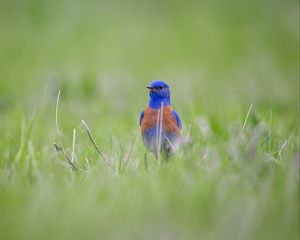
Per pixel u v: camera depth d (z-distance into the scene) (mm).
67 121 14383
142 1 40000
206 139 10422
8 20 34344
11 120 14773
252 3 36781
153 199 7676
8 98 18125
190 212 7316
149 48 28516
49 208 7504
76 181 8891
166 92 11305
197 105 15664
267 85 19156
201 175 8391
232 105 15523
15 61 25797
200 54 27141
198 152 9812
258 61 23344
